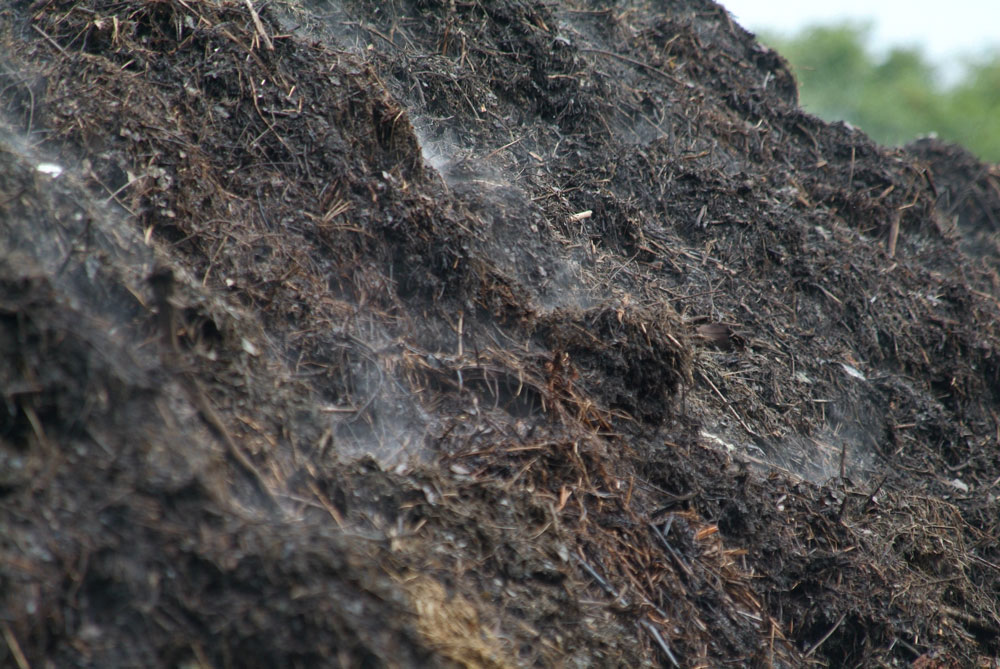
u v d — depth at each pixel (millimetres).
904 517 3496
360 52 3980
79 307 1843
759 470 3219
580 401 2777
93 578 1578
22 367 1692
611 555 2398
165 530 1649
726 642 2467
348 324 2639
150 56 2975
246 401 2049
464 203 3354
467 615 1915
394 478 2148
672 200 4406
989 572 3584
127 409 1761
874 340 4359
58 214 2113
